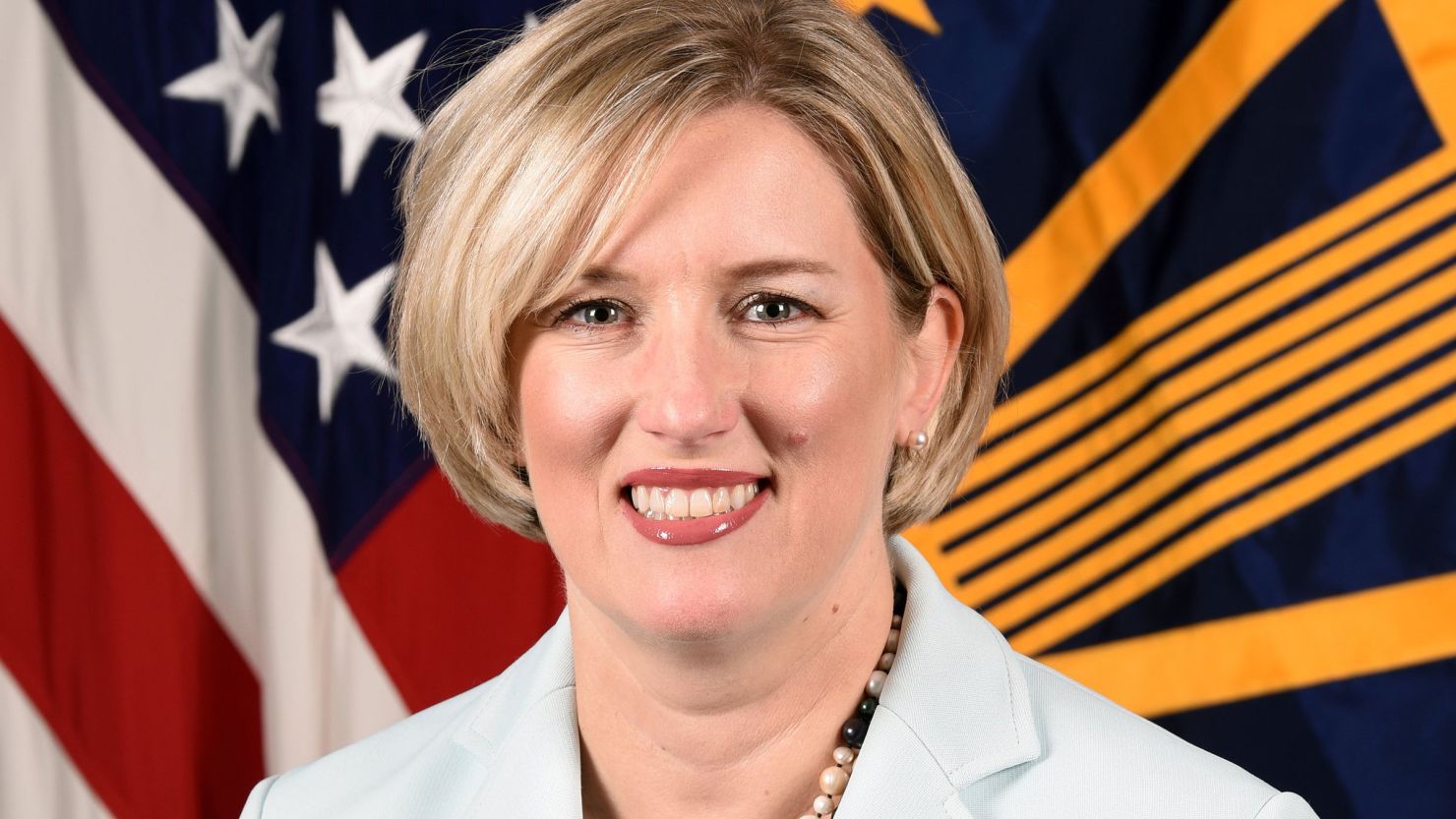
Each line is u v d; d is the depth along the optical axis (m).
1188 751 0.94
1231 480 1.95
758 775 0.94
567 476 0.86
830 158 0.84
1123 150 2.00
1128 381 1.99
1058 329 2.01
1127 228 2.00
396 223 2.07
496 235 0.83
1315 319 1.93
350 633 2.10
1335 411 1.92
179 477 2.06
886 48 0.89
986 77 2.03
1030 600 2.01
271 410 2.09
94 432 2.05
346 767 1.15
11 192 2.04
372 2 2.10
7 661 2.03
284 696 2.10
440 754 1.10
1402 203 1.90
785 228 0.81
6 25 2.05
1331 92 1.92
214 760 2.08
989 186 2.03
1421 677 1.89
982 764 0.93
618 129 0.80
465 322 0.86
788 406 0.82
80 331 2.06
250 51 2.10
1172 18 2.00
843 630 0.94
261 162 2.10
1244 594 1.94
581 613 0.97
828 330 0.83
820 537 0.84
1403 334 1.90
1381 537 1.91
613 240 0.80
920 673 0.96
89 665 2.05
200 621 2.06
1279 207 1.94
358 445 2.10
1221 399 1.96
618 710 0.96
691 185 0.80
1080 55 2.02
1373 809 1.91
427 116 2.07
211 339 2.08
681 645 0.85
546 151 0.81
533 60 0.84
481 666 2.10
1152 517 1.98
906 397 0.94
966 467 1.01
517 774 1.01
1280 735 1.94
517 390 0.88
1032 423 2.01
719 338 0.81
